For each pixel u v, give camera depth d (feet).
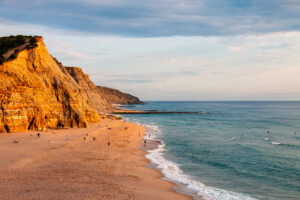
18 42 178.40
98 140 142.72
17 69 154.51
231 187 77.97
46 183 66.33
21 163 81.71
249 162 110.22
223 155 123.95
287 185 80.79
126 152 119.03
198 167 100.48
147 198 62.34
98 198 58.18
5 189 60.18
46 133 147.84
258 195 71.67
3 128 138.41
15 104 146.10
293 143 163.84
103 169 84.89
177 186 76.07
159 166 98.58
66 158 94.68
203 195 69.77
